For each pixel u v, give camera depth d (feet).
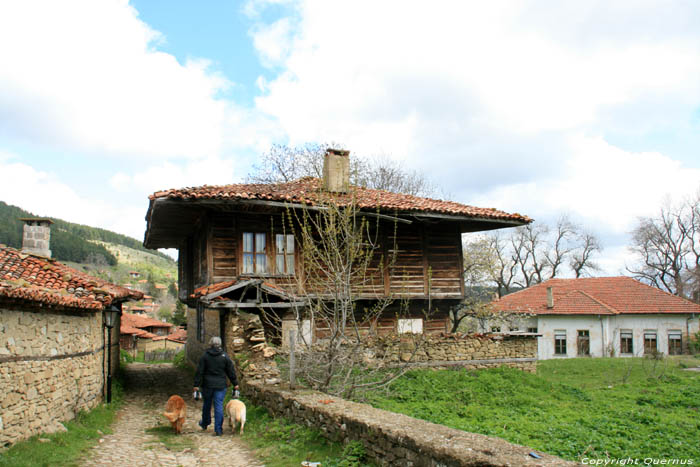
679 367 76.33
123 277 325.62
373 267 56.49
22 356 23.71
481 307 87.15
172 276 390.83
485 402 41.24
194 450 25.50
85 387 32.73
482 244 101.86
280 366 39.22
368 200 52.75
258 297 42.96
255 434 27.96
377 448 20.02
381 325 57.11
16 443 22.57
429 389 43.60
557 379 62.03
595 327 109.60
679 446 27.22
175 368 73.51
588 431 30.01
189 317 75.41
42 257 39.24
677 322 109.70
